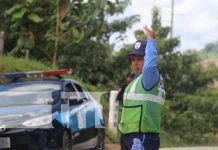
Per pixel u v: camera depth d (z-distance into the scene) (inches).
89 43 1387.8
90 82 1439.5
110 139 993.5
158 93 321.7
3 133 553.0
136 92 320.8
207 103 1841.8
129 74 340.8
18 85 660.7
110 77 1499.8
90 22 1259.8
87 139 679.7
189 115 1702.8
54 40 1254.9
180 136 1652.3
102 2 1208.8
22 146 556.4
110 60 1503.4
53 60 1254.9
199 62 2007.9
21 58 1128.8
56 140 577.3
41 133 563.5
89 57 1389.0
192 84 1937.7
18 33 1243.8
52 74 681.0
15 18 1202.0
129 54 331.3
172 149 1040.2
